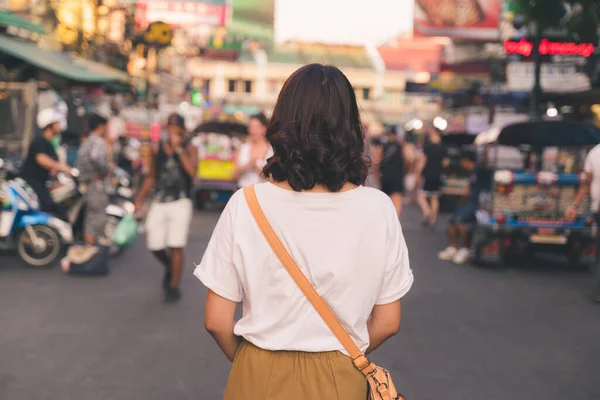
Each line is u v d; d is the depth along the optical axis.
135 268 9.45
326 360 1.88
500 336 6.30
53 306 7.07
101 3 23.02
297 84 1.93
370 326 2.04
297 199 1.89
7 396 4.51
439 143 14.98
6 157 13.42
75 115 16.17
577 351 5.87
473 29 22.59
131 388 4.71
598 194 8.07
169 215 7.22
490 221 10.12
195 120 33.50
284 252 1.87
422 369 5.30
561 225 10.13
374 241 1.91
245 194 1.92
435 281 9.05
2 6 17.75
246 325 1.92
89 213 9.24
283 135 1.89
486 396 4.72
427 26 22.73
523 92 18.77
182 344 5.80
